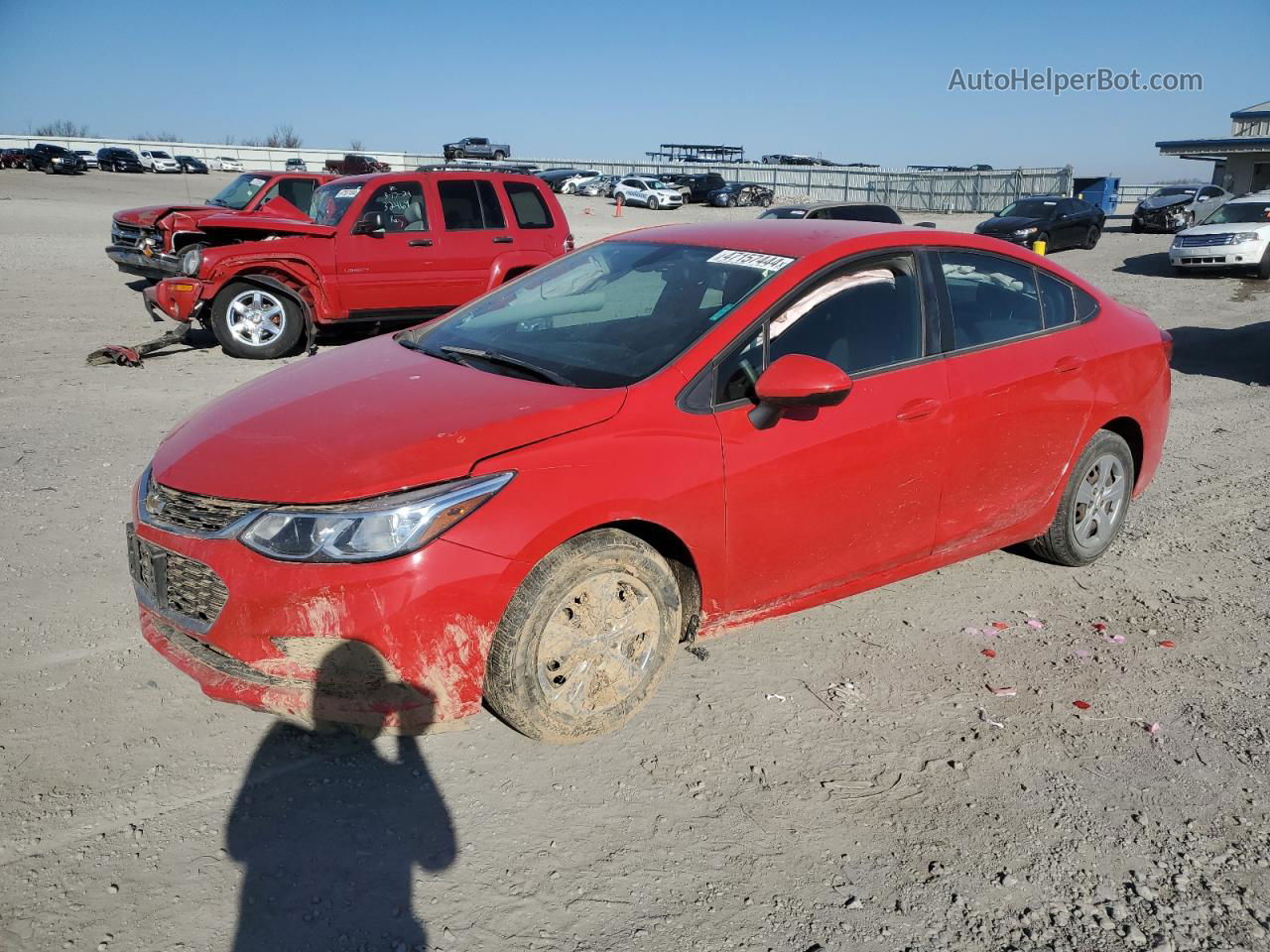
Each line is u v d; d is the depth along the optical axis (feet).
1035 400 13.53
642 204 154.51
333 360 12.69
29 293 44.73
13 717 10.58
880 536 12.35
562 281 13.88
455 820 9.33
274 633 9.00
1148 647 13.37
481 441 9.55
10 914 7.93
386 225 34.40
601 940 7.99
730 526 10.81
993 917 8.43
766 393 10.44
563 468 9.61
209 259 31.37
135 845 8.79
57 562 14.70
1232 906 8.63
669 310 11.82
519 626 9.50
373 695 9.19
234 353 32.60
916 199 175.52
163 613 9.77
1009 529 14.15
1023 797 10.05
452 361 12.05
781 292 11.48
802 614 13.99
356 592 8.84
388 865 8.72
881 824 9.57
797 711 11.43
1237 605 14.75
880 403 11.86
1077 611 14.40
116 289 47.50
